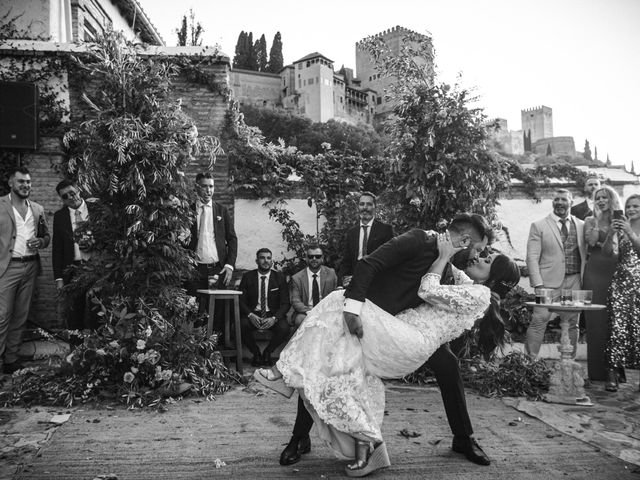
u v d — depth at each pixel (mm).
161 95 4852
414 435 3465
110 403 4121
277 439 3336
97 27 10461
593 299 5387
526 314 6684
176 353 4539
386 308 2861
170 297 4688
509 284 4316
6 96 6062
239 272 6988
